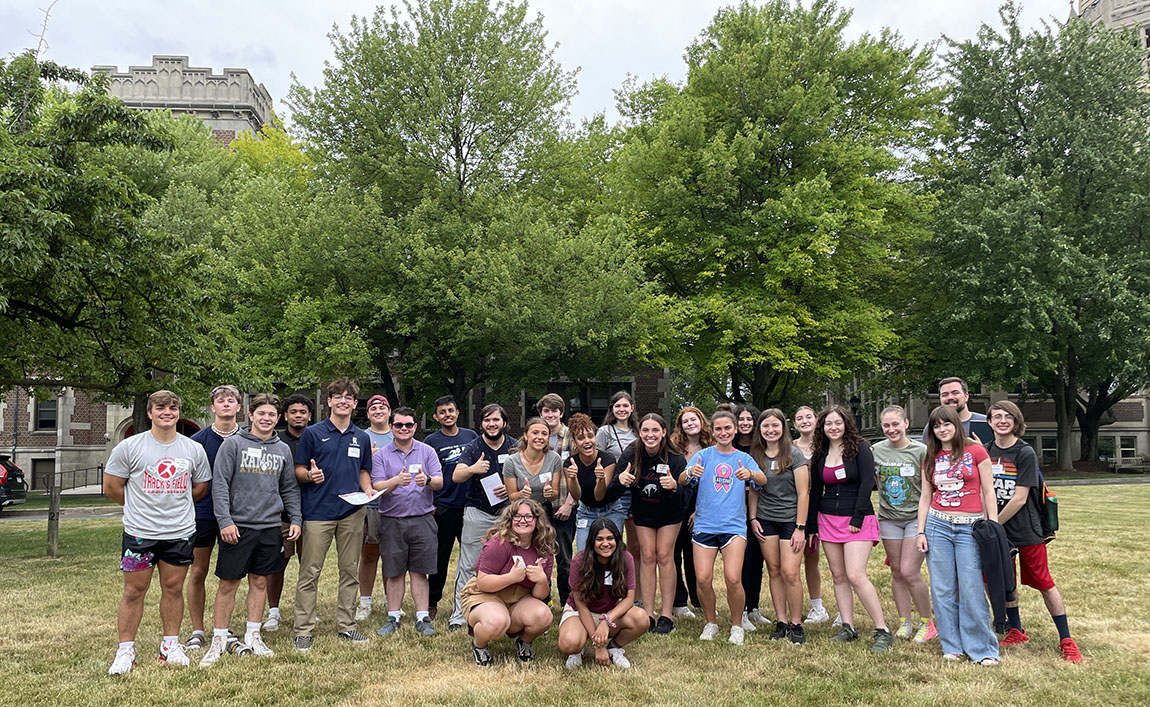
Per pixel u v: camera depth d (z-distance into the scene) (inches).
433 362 771.4
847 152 787.4
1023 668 212.4
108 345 446.0
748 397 1106.1
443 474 298.2
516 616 224.5
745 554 280.1
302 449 252.1
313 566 245.9
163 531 220.5
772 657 226.7
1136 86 1082.7
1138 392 1380.4
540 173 797.2
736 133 781.3
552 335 687.7
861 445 247.9
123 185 408.2
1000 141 1077.8
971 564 224.8
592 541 223.0
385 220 729.6
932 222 940.6
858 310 837.2
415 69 761.6
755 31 838.5
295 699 191.3
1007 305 926.4
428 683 203.9
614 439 298.8
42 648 235.8
